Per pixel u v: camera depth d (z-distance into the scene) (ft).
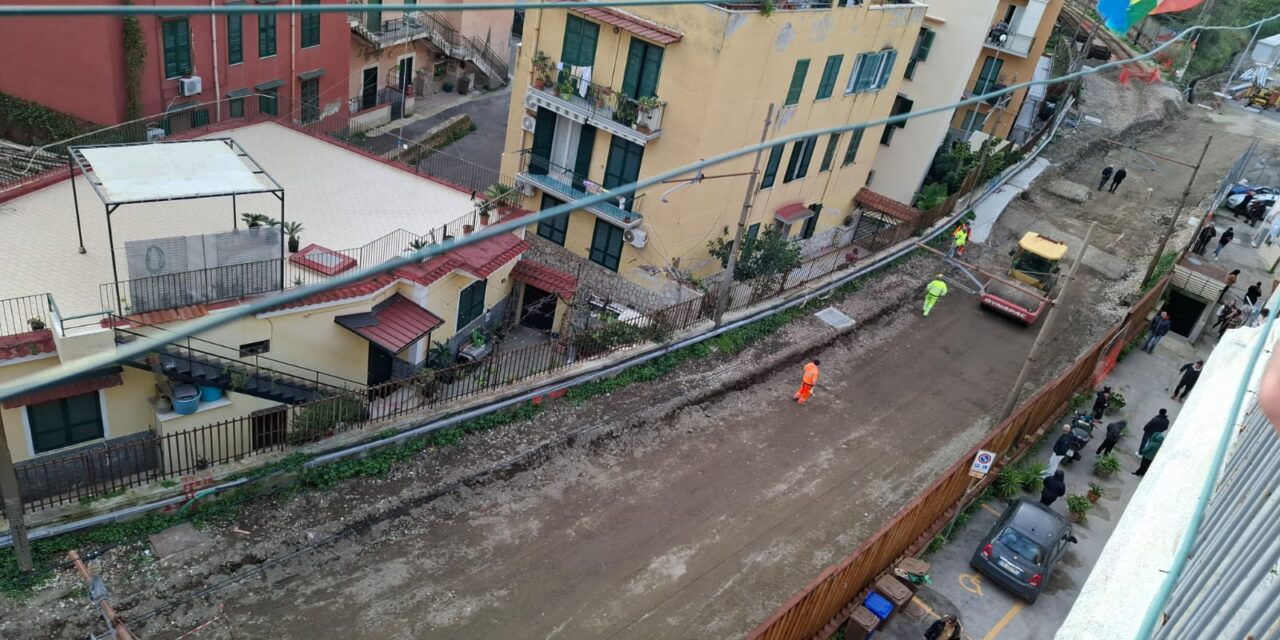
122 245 66.33
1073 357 102.42
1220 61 237.86
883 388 90.17
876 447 80.89
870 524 71.36
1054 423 84.38
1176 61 222.48
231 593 53.52
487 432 70.69
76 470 57.57
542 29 92.02
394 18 141.08
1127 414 89.04
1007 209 140.87
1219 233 136.36
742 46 83.35
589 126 93.86
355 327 67.51
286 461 61.16
